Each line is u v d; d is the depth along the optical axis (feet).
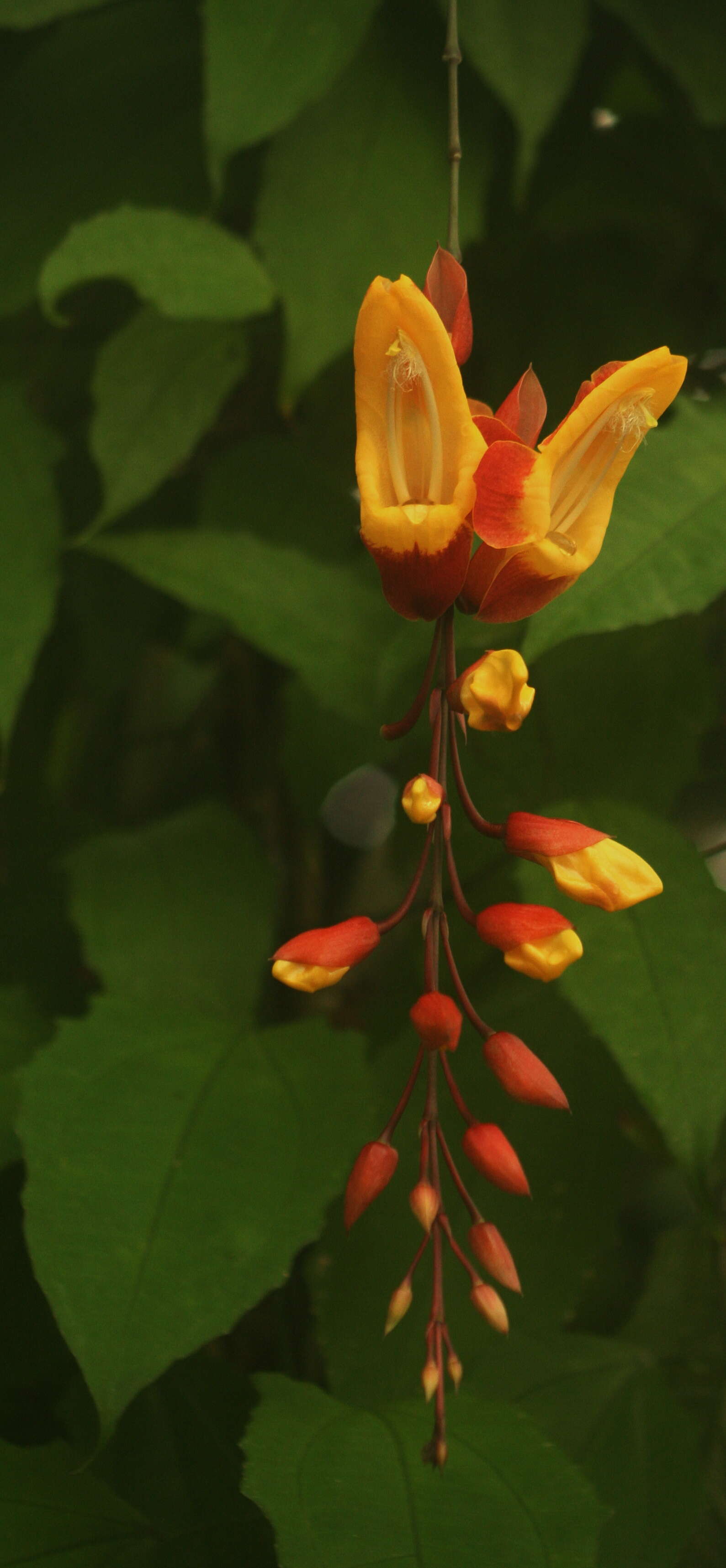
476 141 2.49
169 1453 2.40
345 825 3.33
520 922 1.93
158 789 3.45
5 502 2.52
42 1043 2.50
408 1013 2.59
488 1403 2.22
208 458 2.95
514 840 1.94
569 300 2.76
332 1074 2.31
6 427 2.55
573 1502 2.10
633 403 1.92
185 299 2.40
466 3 2.41
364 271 2.44
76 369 2.84
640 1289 3.10
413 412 1.93
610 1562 2.36
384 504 1.93
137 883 2.57
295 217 2.44
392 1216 2.42
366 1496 2.10
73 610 3.07
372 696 2.50
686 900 2.36
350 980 3.05
